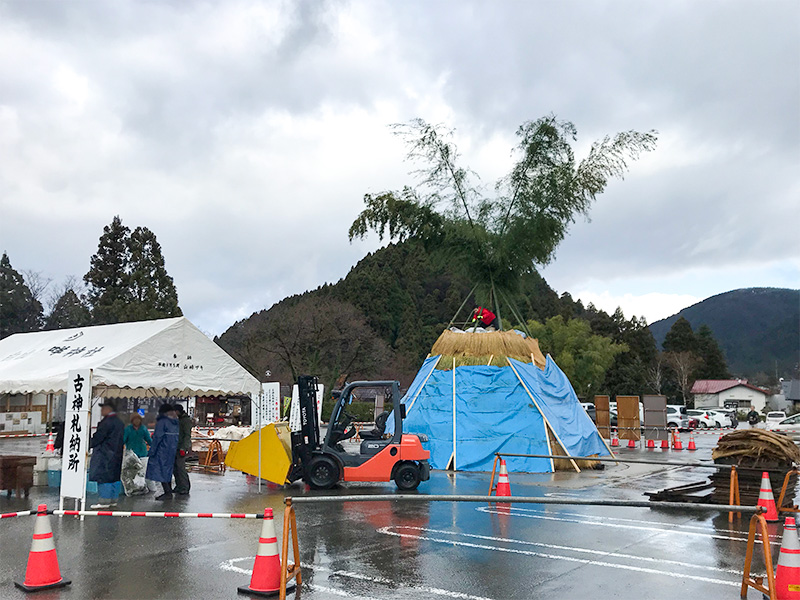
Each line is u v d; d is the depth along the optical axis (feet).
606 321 223.71
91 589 20.56
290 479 43.37
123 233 151.33
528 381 55.77
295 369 121.29
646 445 82.48
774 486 33.65
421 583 21.06
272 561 20.20
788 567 18.93
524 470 51.93
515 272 65.62
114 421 38.52
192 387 41.22
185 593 20.13
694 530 29.50
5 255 150.82
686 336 245.24
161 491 42.01
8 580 21.66
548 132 61.57
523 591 20.21
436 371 58.39
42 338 50.78
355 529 29.35
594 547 26.04
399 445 42.55
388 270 208.74
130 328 43.65
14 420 96.63
